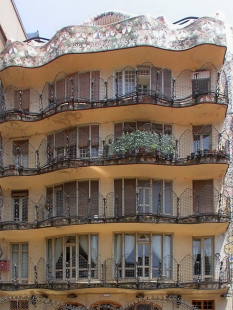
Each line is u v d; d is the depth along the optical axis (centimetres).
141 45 2439
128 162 2312
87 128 2530
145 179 2419
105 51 2489
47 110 2561
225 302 2377
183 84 2552
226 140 2448
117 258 2359
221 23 2491
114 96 2523
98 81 2567
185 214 2417
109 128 2508
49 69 2672
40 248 2545
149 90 2458
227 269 2345
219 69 2555
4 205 2639
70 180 2480
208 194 2452
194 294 2369
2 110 2680
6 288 2447
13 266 2577
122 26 2511
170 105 2425
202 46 2447
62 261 2433
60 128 2598
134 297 2345
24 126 2647
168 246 2397
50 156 2545
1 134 2727
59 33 2600
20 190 2661
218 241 2408
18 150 2691
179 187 2453
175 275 2352
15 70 2712
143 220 2266
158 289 2255
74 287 2297
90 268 2356
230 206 2452
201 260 2398
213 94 2436
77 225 2336
